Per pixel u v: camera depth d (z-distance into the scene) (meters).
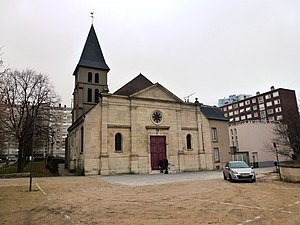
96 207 8.98
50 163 31.88
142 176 22.20
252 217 7.03
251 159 38.34
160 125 27.61
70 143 32.53
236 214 7.40
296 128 31.66
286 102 72.00
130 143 25.44
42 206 9.49
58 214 8.12
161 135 27.39
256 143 39.03
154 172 25.86
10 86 26.17
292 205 8.52
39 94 28.17
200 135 30.16
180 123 29.05
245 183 15.20
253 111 79.88
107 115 24.83
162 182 16.92
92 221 7.09
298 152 31.17
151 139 26.88
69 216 7.80
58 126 35.22
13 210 8.91
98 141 23.95
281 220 6.68
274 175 19.89
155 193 11.97
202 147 29.92
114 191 12.96
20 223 7.18
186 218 7.08
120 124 25.34
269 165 38.69
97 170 23.39
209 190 12.44
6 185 16.02
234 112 86.62
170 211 8.00
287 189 12.24
